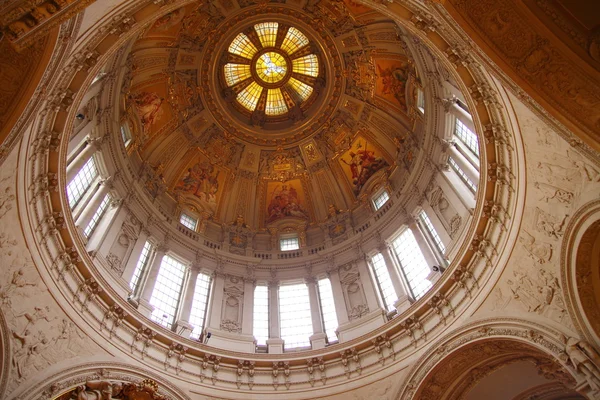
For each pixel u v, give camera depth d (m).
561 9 11.21
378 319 24.30
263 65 37.62
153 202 29.67
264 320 27.09
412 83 29.88
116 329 19.98
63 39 11.45
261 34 36.09
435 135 26.77
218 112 36.34
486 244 19.06
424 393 19.97
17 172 15.32
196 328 24.91
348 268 29.08
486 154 17.80
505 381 20.16
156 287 25.31
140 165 30.55
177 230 29.66
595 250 15.10
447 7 11.81
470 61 15.55
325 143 37.06
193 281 27.52
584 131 11.89
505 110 16.19
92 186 24.22
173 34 31.22
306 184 36.88
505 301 17.98
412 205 28.03
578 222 14.88
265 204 36.53
